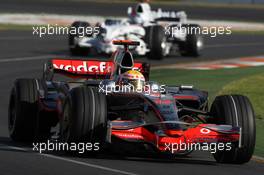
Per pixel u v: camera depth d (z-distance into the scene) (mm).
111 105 36531
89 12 180125
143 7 93125
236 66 86625
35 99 38094
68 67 41812
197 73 77688
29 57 89000
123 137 32188
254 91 63688
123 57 37906
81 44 91062
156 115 33125
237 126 32938
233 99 33969
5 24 144875
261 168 33562
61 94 36375
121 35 88750
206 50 106625
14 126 38094
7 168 30578
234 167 33375
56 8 188875
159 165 32531
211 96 60375
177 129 31969
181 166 32656
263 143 41500
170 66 83938
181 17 96125
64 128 33719
